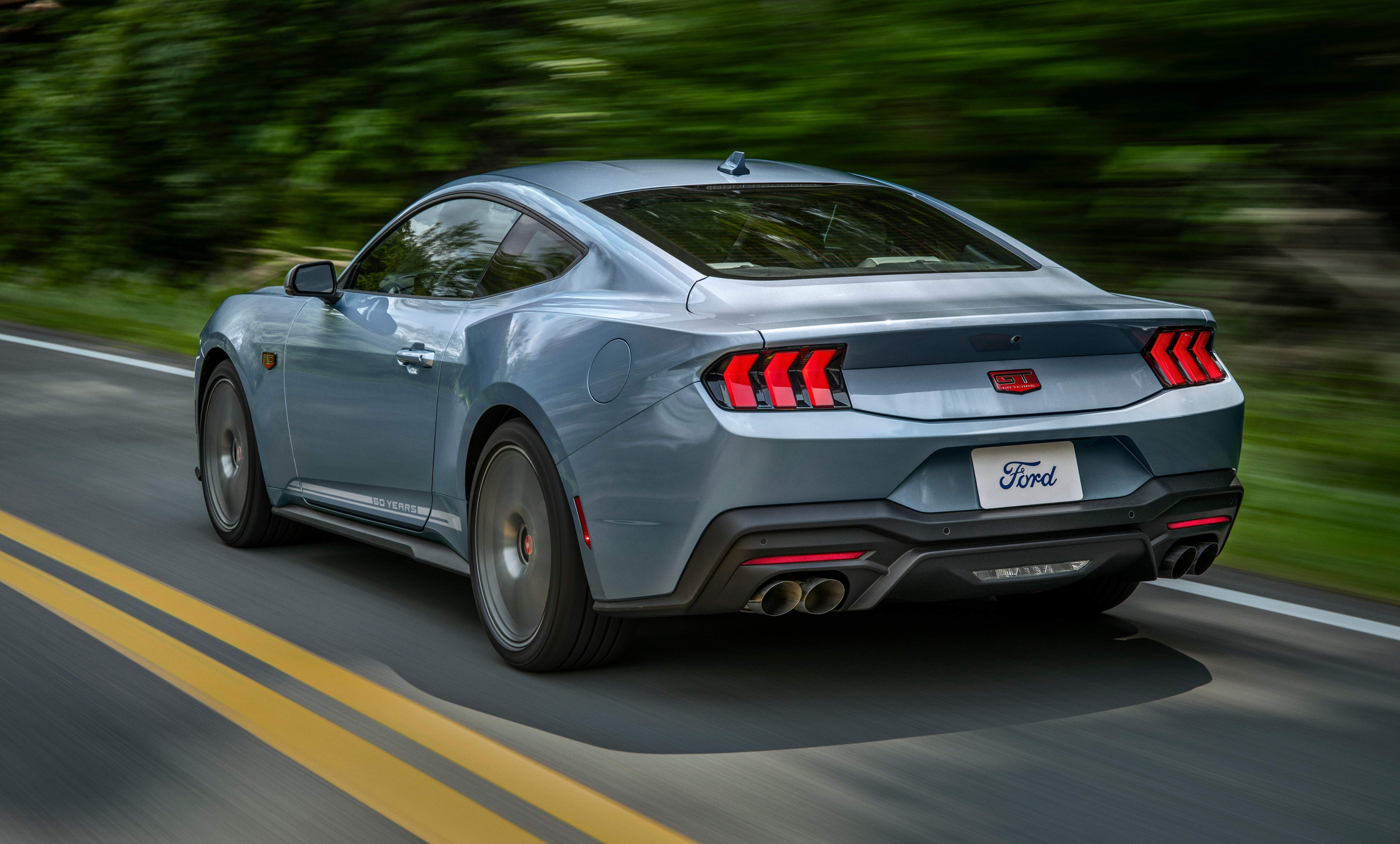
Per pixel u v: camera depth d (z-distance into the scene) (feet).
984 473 11.55
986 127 35.70
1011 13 35.81
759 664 13.23
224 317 18.28
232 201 57.11
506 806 9.80
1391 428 26.05
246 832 9.36
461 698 12.16
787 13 39.96
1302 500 21.08
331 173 53.52
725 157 38.86
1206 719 11.76
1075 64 34.27
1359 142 31.83
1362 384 28.91
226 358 18.47
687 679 12.75
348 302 15.98
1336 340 30.86
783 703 12.09
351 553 17.71
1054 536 11.84
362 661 13.20
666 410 11.32
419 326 14.66
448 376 13.94
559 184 14.57
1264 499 21.22
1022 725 11.58
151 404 29.53
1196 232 33.40
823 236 13.55
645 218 13.58
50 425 26.94
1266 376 30.04
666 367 11.41
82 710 11.75
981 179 36.32
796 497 11.05
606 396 11.85
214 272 56.90
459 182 15.81
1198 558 12.77
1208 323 12.71
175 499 20.62
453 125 51.90
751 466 10.94
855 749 11.00
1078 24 34.37
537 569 12.74
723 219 13.69
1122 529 12.17
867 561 11.30
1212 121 33.91
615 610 11.98
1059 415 11.79
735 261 12.77
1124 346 12.32
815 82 38.14
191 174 57.77
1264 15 31.91
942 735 11.33
